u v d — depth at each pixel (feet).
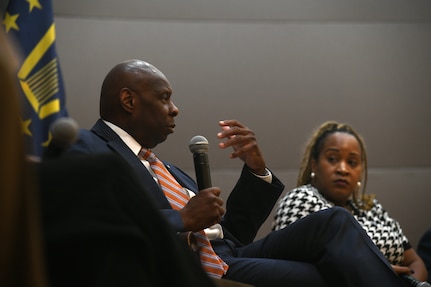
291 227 17.25
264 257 17.63
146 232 5.67
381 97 34.04
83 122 31.86
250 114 33.12
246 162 18.52
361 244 16.47
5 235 4.26
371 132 33.81
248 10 33.88
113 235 5.43
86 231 5.38
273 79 33.50
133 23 32.96
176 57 32.99
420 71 34.40
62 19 32.42
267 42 33.71
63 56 32.12
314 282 16.33
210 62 33.19
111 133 16.80
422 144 34.04
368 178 33.65
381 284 15.89
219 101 32.99
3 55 4.29
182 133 32.48
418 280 21.42
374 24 34.50
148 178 16.10
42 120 23.58
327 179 23.07
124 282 5.33
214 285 6.03
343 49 34.12
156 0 33.35
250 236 18.74
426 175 33.96
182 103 32.71
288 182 32.83
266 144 33.06
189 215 14.78
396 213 33.63
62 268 5.37
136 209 5.69
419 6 34.94
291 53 33.81
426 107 34.22
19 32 24.02
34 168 5.58
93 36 32.48
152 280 5.59
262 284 16.29
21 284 4.27
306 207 21.61
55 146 7.09
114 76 17.44
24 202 4.32
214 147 32.60
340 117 33.68
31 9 24.31
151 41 32.94
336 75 33.88
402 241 24.06
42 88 23.84
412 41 34.55
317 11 34.32
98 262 5.36
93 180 5.63
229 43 33.47
